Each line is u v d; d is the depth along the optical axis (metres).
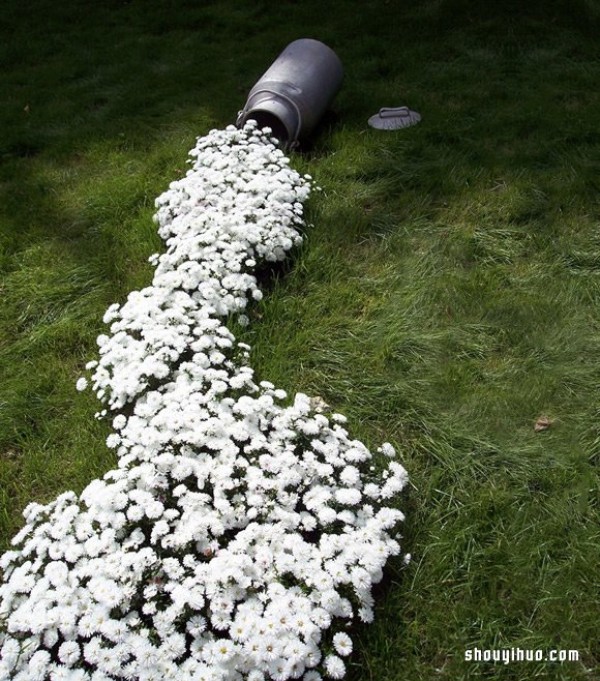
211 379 2.83
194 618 2.06
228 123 5.37
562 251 3.77
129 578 2.15
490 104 5.28
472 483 2.67
